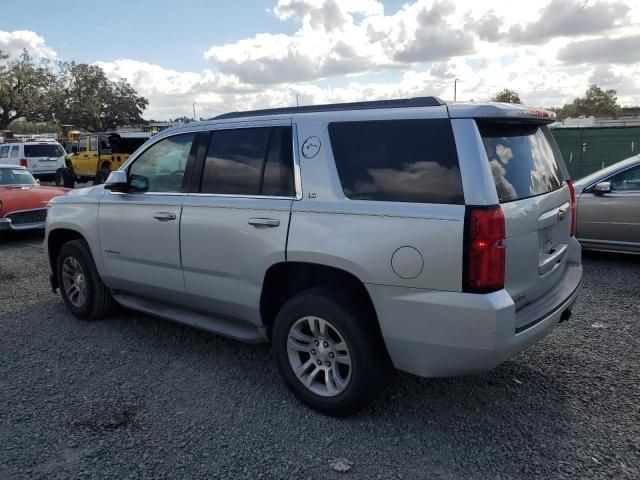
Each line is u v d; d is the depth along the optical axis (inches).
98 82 2600.9
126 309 238.7
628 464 121.3
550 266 147.9
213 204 163.6
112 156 882.1
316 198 141.9
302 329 148.8
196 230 167.9
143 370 175.8
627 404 147.6
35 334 210.4
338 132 142.4
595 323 208.7
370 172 135.1
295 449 130.1
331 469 122.1
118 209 195.5
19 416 146.9
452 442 131.8
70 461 126.3
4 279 303.4
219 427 140.4
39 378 170.6
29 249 401.4
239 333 165.2
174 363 181.0
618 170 308.3
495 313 117.6
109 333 209.9
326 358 143.7
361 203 134.0
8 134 1791.3
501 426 138.4
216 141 170.2
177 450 130.2
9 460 126.8
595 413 143.6
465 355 122.1
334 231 136.3
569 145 754.2
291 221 144.6
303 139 147.8
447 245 120.3
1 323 224.4
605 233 306.7
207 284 168.9
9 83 1962.4
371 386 137.5
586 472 118.8
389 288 128.4
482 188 120.1
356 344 135.4
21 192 435.2
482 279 118.3
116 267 201.0
